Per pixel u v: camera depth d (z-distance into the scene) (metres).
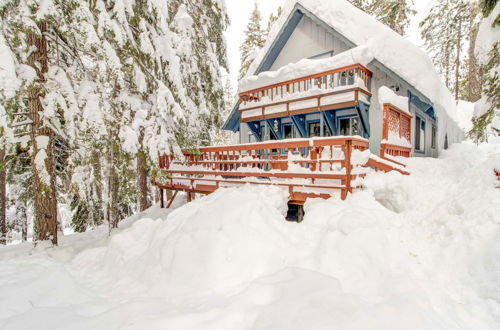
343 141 5.07
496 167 4.02
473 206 3.71
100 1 5.26
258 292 2.80
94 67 5.70
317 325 2.16
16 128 5.50
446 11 19.62
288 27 11.59
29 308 2.91
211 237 3.67
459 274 2.97
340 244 3.51
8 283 3.44
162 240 4.16
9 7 4.51
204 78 11.34
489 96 6.78
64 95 5.29
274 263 3.48
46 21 4.95
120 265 4.25
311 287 2.76
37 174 5.76
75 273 4.33
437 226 3.94
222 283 3.20
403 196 5.13
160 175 7.05
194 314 2.50
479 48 6.66
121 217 12.60
